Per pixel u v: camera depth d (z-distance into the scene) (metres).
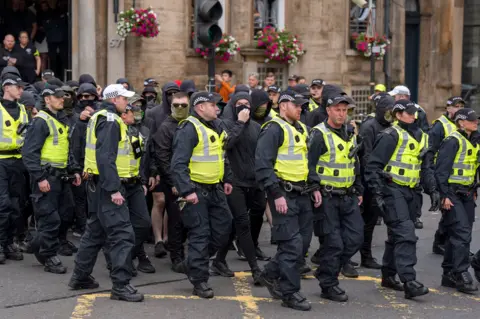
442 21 44.09
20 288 15.41
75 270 15.28
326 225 15.02
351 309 14.73
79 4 29.59
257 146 14.53
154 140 17.64
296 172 14.53
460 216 16.33
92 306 14.34
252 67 33.78
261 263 18.22
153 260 18.27
